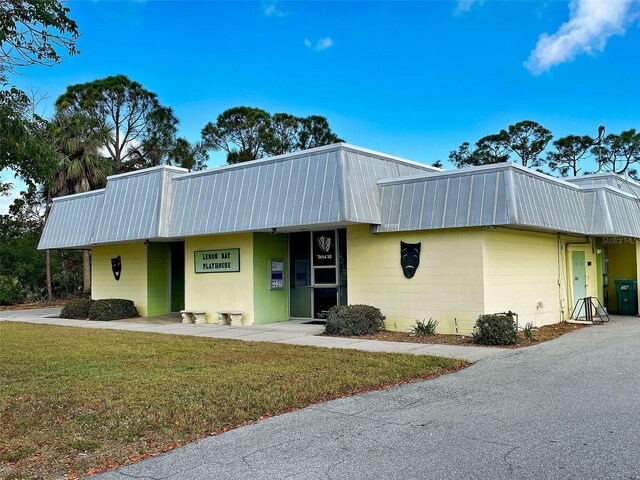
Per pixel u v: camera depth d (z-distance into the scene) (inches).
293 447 210.5
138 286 776.3
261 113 1353.3
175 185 664.4
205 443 216.5
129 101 1336.1
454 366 359.9
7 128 297.1
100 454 205.3
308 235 652.1
